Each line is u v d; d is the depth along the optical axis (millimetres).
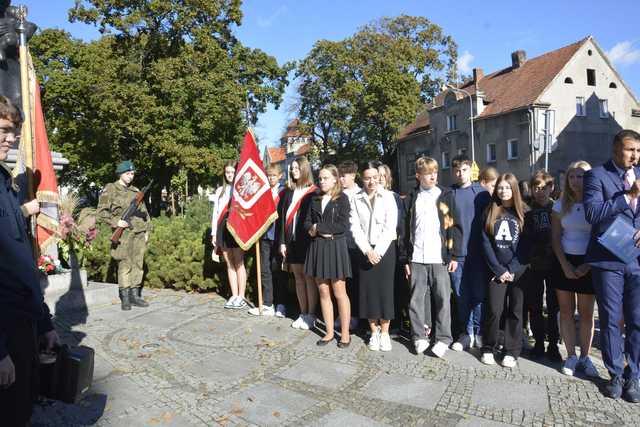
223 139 27703
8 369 2357
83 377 2904
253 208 6555
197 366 4762
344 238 5246
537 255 4840
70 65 28328
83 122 26859
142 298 7812
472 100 33531
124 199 7082
